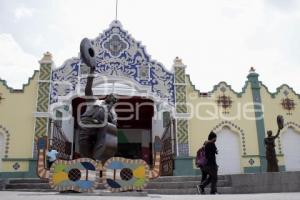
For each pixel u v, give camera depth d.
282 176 9.98
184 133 16.36
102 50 16.83
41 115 15.67
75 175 7.64
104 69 16.61
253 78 17.66
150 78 16.86
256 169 16.44
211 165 9.18
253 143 16.80
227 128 16.94
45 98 15.95
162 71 17.08
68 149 16.52
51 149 13.71
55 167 7.66
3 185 11.85
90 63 9.02
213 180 9.11
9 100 15.92
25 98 16.02
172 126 16.47
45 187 11.88
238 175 10.82
